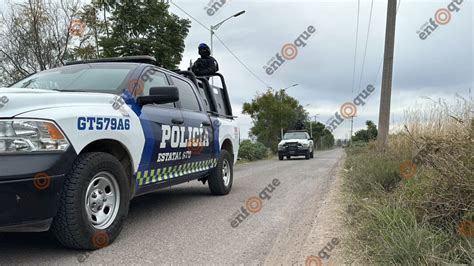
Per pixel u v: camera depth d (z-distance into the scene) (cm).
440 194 409
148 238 470
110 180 432
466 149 426
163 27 1395
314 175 1175
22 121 351
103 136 421
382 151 1091
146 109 513
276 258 402
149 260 395
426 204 420
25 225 347
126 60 614
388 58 1401
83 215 391
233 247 439
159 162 530
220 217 584
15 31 1580
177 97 496
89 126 404
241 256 409
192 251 425
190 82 702
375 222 427
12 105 355
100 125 418
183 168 610
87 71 527
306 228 511
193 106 675
